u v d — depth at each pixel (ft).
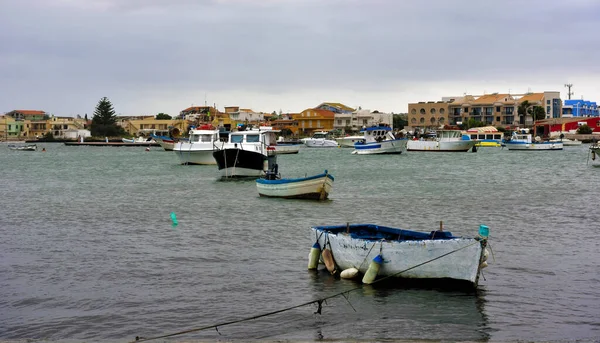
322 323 55.06
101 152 449.48
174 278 70.13
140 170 249.96
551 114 644.69
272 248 85.15
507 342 48.70
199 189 167.73
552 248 84.12
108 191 167.22
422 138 434.30
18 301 62.34
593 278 68.64
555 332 52.65
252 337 52.11
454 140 399.65
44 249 86.02
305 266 74.18
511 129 595.47
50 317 57.82
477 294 62.28
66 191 168.45
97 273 72.59
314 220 110.42
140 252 83.51
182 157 262.47
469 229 101.65
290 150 402.52
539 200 138.41
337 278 68.39
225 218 113.09
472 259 61.16
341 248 68.64
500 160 310.45
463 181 190.90
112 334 53.57
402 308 58.44
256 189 163.84
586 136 548.31
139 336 52.47
